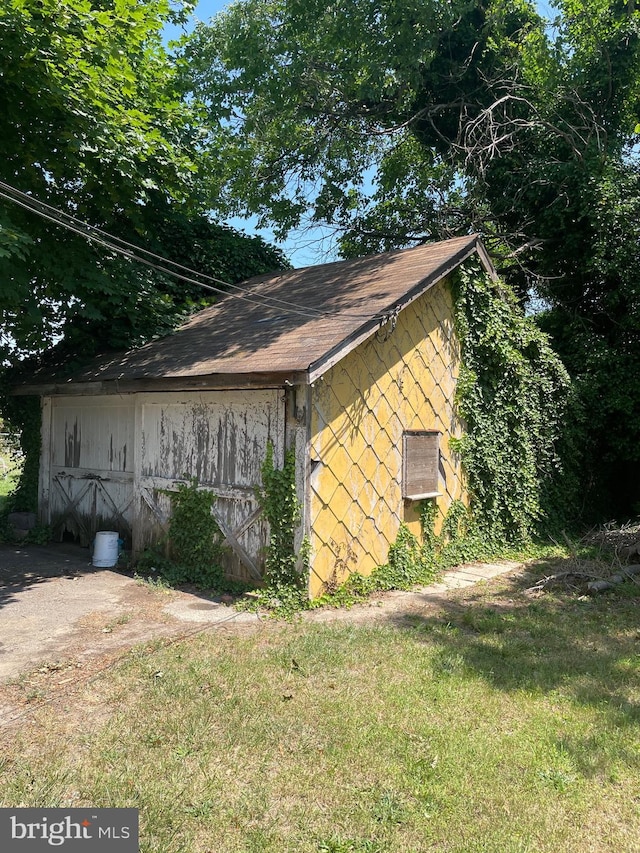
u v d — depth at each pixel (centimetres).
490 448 1021
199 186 1245
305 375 647
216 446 796
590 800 340
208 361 790
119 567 894
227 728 405
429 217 1962
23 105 880
